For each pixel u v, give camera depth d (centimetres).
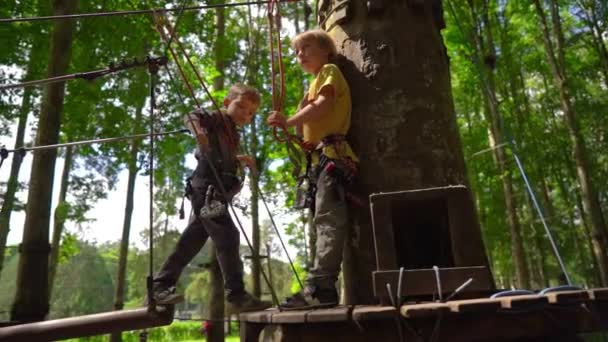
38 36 1072
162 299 314
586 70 2025
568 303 256
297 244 2002
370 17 388
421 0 398
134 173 1345
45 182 707
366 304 328
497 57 1944
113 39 1145
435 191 302
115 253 3875
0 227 886
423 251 339
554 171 2312
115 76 1259
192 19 1259
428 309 240
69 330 300
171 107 1317
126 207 1434
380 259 293
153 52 1324
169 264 338
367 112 365
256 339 328
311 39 376
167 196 1989
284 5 1620
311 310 284
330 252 315
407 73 374
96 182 1738
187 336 2881
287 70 1444
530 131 2102
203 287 3491
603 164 2166
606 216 2205
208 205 334
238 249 336
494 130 1723
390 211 302
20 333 295
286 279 2338
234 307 329
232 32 1569
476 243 296
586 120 2069
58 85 773
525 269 1559
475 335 260
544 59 2130
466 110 2228
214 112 366
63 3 818
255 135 1420
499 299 242
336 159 336
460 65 1886
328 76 353
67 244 2069
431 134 363
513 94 2061
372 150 356
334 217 323
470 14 1670
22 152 386
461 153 381
